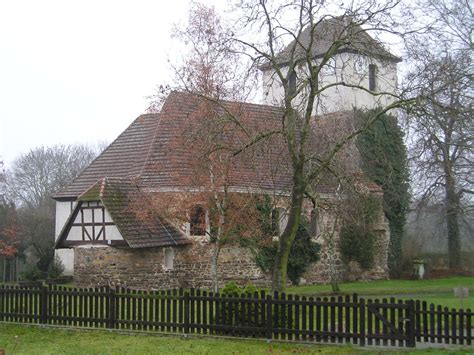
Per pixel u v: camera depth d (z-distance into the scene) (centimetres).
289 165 2102
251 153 1730
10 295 1719
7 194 5628
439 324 1386
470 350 1312
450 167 2494
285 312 1467
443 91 1798
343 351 1340
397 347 1370
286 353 1328
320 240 3244
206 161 2052
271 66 1752
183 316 1545
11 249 3909
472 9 2817
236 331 1495
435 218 3556
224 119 1775
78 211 2739
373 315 1441
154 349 1373
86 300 1639
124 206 2686
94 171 3209
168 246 2747
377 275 3519
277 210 2583
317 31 1764
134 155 3109
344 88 3288
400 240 3662
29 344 1459
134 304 1589
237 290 1758
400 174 3170
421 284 3253
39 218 4300
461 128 1978
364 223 3194
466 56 2600
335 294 2662
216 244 2269
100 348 1394
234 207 2312
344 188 1989
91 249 2706
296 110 1703
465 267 3988
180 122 2178
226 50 1691
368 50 1616
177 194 2355
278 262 1691
